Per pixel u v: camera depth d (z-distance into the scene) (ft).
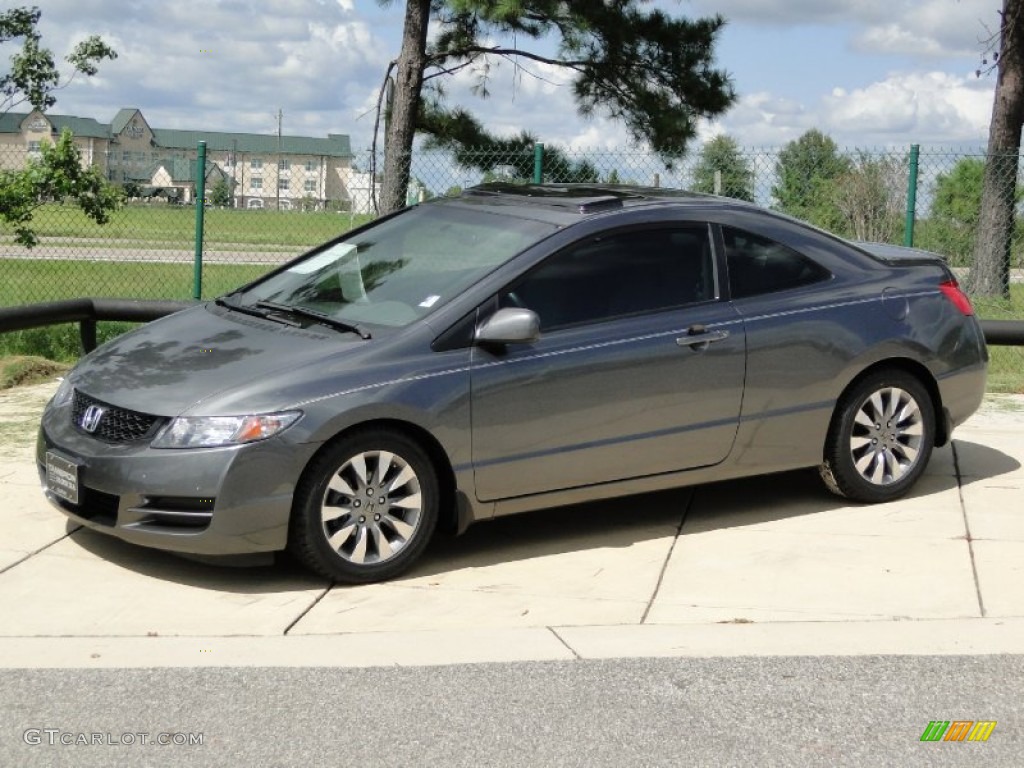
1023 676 15.92
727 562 20.16
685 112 49.19
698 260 21.49
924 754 13.76
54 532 20.80
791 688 15.47
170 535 17.97
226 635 16.98
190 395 18.30
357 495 18.66
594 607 18.22
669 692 15.30
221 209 57.31
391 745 13.79
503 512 19.92
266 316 20.76
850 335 22.22
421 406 18.78
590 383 20.04
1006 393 34.35
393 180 49.34
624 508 22.99
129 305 34.58
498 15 46.16
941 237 46.29
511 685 15.46
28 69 45.09
